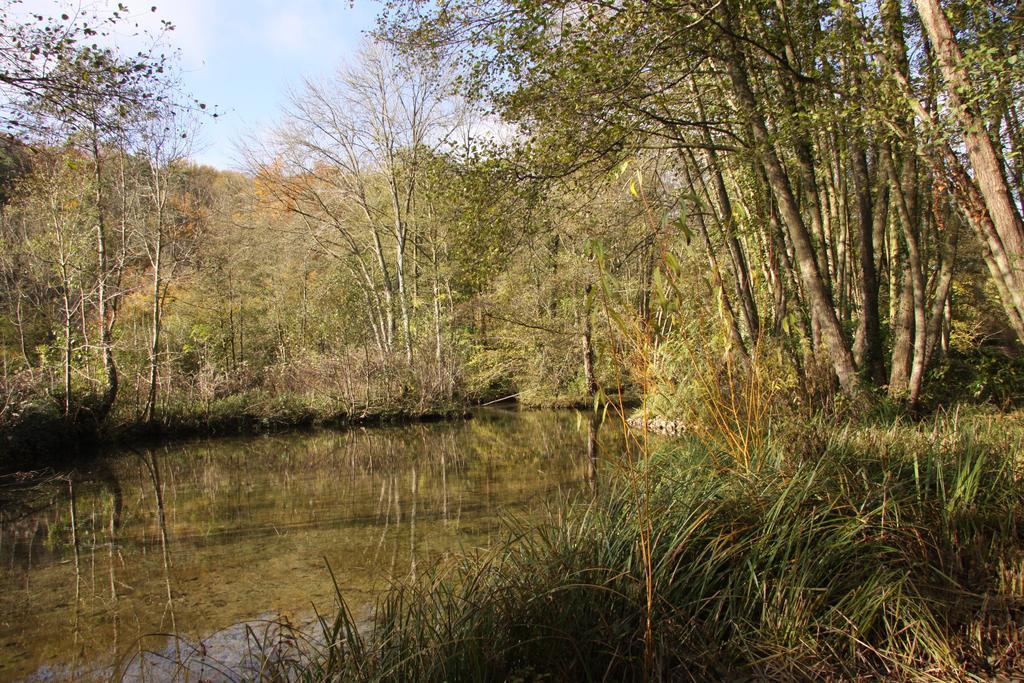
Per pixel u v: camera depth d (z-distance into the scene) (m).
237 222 23.55
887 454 4.74
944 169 6.57
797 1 8.71
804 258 9.25
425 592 3.55
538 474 10.56
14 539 7.98
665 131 10.88
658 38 8.36
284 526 8.09
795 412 5.06
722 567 3.64
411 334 22.70
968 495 4.30
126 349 16.78
